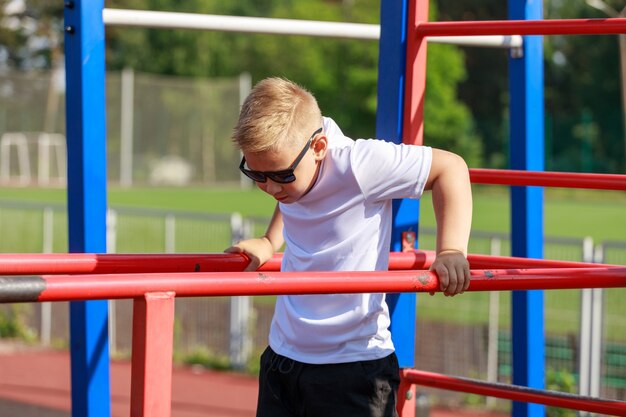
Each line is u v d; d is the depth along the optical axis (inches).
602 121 2143.2
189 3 2118.6
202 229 585.3
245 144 133.7
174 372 525.0
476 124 2096.5
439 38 207.0
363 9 2046.0
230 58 2026.3
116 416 420.8
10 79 1565.0
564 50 2208.4
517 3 206.8
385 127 176.7
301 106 137.1
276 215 161.0
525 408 209.6
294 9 2049.7
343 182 138.6
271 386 148.5
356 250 141.9
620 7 1940.2
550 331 470.9
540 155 209.9
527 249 206.2
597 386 421.7
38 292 98.3
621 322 457.1
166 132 1663.4
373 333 143.7
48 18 2009.1
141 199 1493.6
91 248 167.3
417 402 217.5
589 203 1774.1
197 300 566.6
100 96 168.9
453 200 134.0
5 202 690.8
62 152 1599.4
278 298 150.3
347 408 141.7
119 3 2038.6
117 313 584.4
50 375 508.4
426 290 124.3
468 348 490.3
